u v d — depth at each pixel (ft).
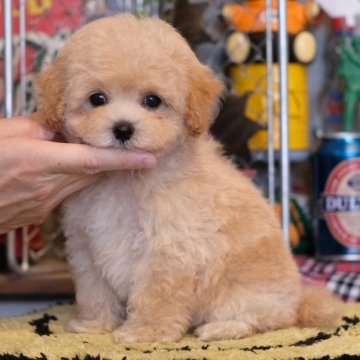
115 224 2.16
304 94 2.94
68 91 2.08
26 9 2.85
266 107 2.80
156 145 2.04
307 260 2.91
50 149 2.06
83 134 2.06
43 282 2.73
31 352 1.99
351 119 3.01
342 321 2.31
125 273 2.18
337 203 2.84
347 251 2.85
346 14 2.99
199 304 2.19
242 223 2.20
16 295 2.77
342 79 3.08
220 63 2.91
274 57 2.84
